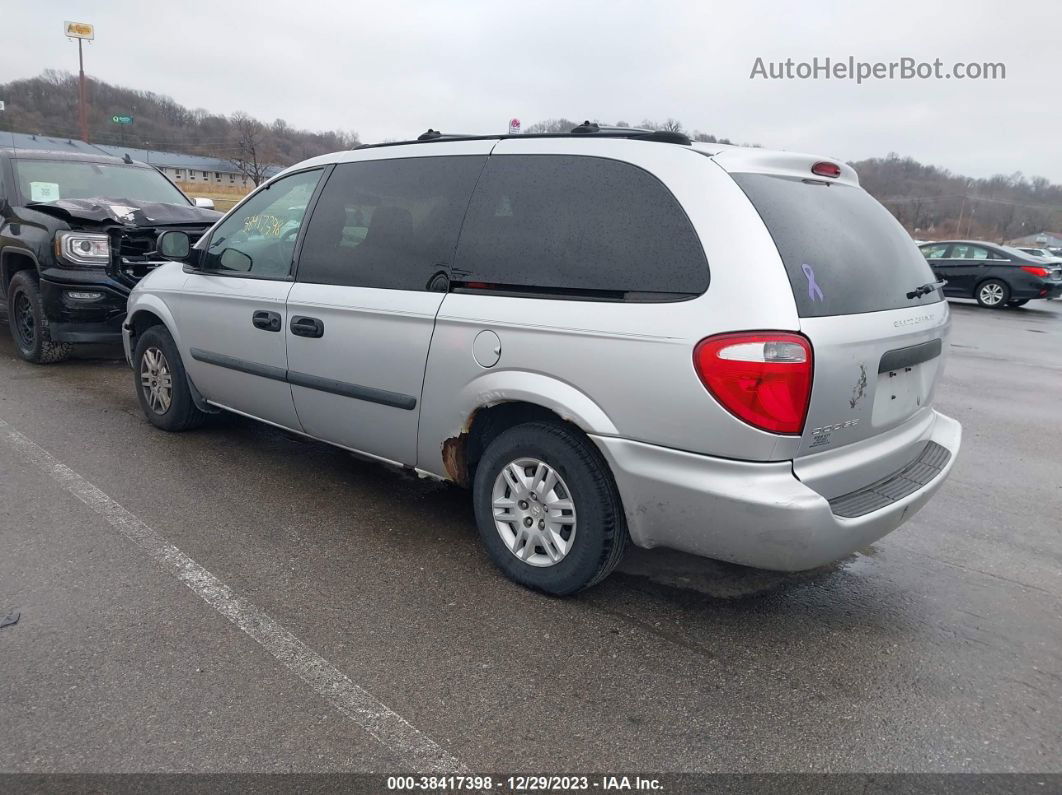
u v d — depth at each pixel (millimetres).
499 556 3344
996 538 4082
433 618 3031
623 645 2900
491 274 3195
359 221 3775
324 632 2904
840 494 2816
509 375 3068
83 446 4848
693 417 2637
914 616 3217
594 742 2373
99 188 7898
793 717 2525
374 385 3607
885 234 3242
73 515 3842
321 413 3951
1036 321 15211
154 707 2441
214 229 4629
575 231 3000
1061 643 3049
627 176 2938
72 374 6789
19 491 4105
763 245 2615
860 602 3314
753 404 2529
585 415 2871
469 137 3518
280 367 4070
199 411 5086
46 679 2553
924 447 3418
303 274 3961
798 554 2627
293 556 3510
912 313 3094
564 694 2594
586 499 2990
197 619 2955
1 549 3451
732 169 2791
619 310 2801
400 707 2492
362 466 4719
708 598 3285
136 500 4059
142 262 6793
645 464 2781
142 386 5211
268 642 2822
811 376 2547
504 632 2951
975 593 3447
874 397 2865
